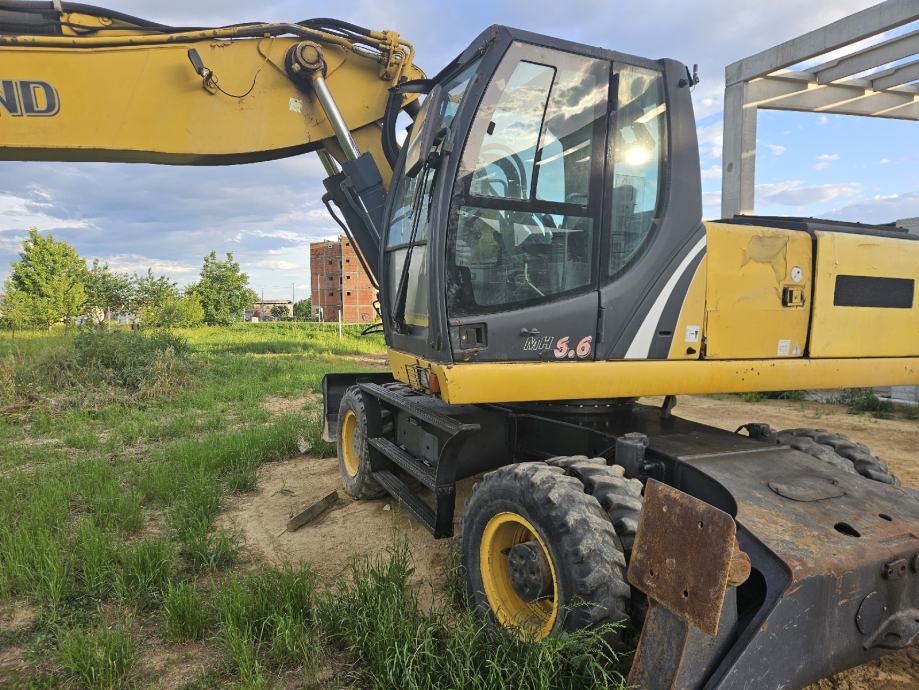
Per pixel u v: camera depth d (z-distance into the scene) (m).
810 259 3.94
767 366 3.79
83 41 4.31
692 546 2.00
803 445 3.60
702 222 3.56
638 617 2.50
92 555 3.68
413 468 4.04
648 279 3.42
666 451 3.13
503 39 3.12
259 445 6.64
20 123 4.29
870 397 9.31
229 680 2.75
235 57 4.75
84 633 3.12
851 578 2.19
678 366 3.50
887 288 4.26
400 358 3.85
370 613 3.02
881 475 3.39
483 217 3.18
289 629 2.94
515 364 3.13
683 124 3.51
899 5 8.59
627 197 3.43
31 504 4.65
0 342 14.11
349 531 4.56
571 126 3.30
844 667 2.21
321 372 13.54
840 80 11.03
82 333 11.84
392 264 4.21
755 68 10.86
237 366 14.06
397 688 2.52
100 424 8.41
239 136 4.80
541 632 2.64
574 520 2.49
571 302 3.28
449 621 3.04
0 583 3.49
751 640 2.01
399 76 5.18
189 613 3.10
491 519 2.97
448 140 3.15
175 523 4.42
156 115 4.58
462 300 3.12
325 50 5.02
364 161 5.00
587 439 3.76
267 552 4.19
